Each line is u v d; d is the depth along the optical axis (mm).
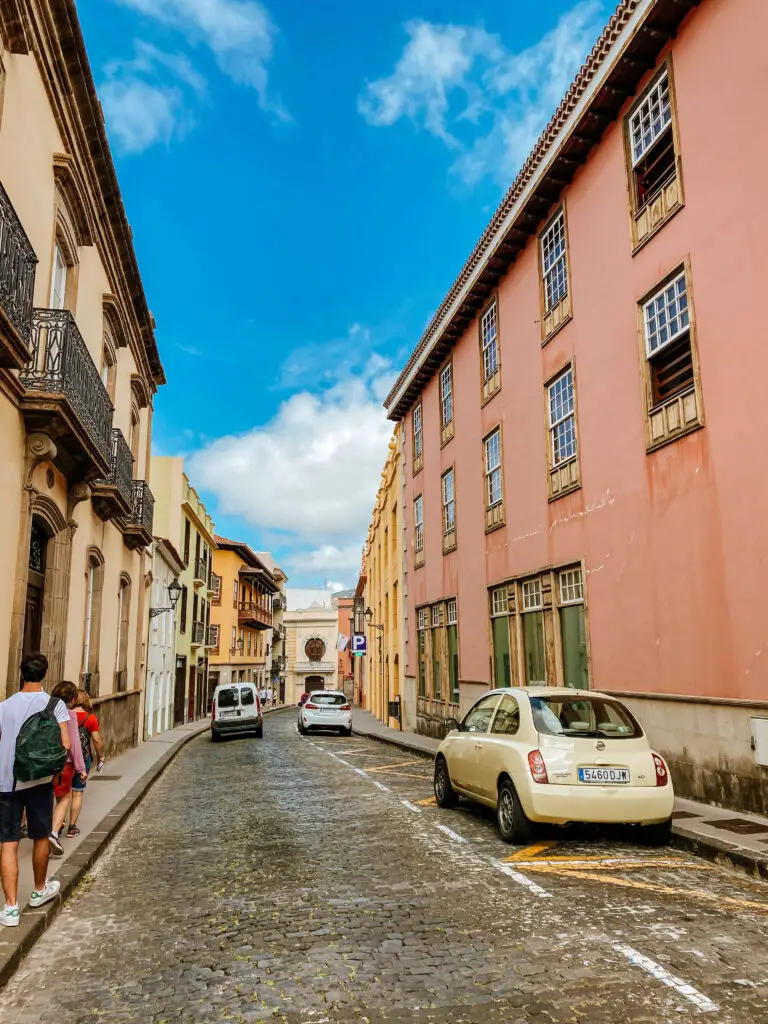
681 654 10297
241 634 52500
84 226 12266
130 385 18562
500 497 17641
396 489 30484
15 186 8961
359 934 5039
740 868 6746
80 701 8742
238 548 49750
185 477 33344
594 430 12914
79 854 7414
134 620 20188
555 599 14367
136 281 16938
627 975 4254
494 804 8219
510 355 17016
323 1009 3945
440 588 22547
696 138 10367
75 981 4449
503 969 4379
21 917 5289
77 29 10062
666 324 11062
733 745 9211
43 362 9602
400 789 11984
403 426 28547
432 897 5848
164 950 4910
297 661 72625
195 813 10352
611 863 6934
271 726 35125
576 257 13773
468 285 18734
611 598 12172
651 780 7484
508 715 8453
